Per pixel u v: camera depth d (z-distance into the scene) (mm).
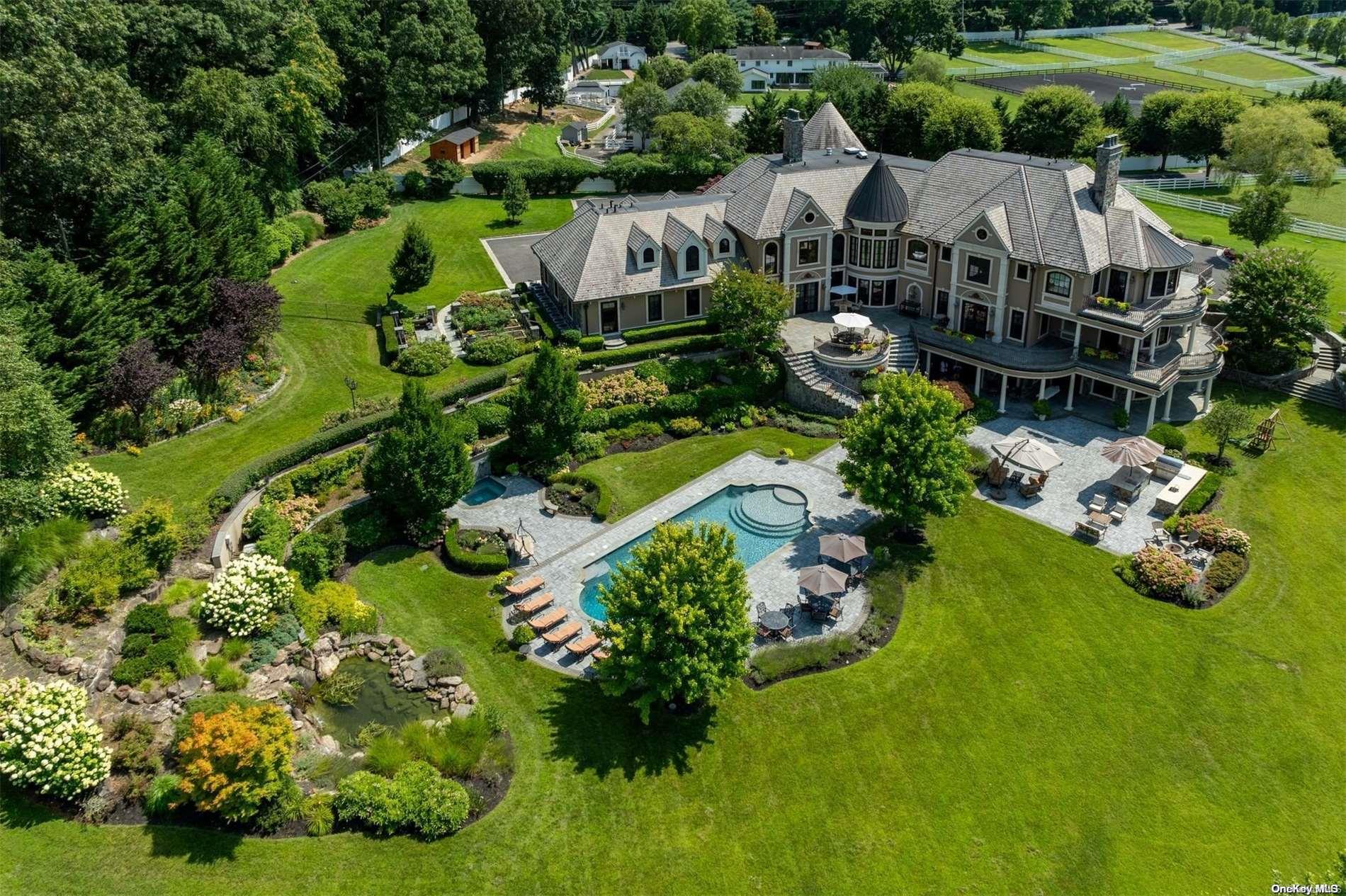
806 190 70125
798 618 44844
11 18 48250
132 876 30781
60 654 36250
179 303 54781
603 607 44469
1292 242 92188
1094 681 41344
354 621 42250
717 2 181500
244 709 34719
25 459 37969
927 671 41719
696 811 34969
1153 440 57969
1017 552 49406
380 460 46938
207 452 50781
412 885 31750
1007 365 61156
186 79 69625
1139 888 32906
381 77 98750
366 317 69312
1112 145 60250
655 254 66688
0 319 41094
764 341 64125
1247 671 41875
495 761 36281
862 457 48688
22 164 49812
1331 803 35969
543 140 127375
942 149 107250
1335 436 59969
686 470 56375
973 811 35438
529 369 53062
